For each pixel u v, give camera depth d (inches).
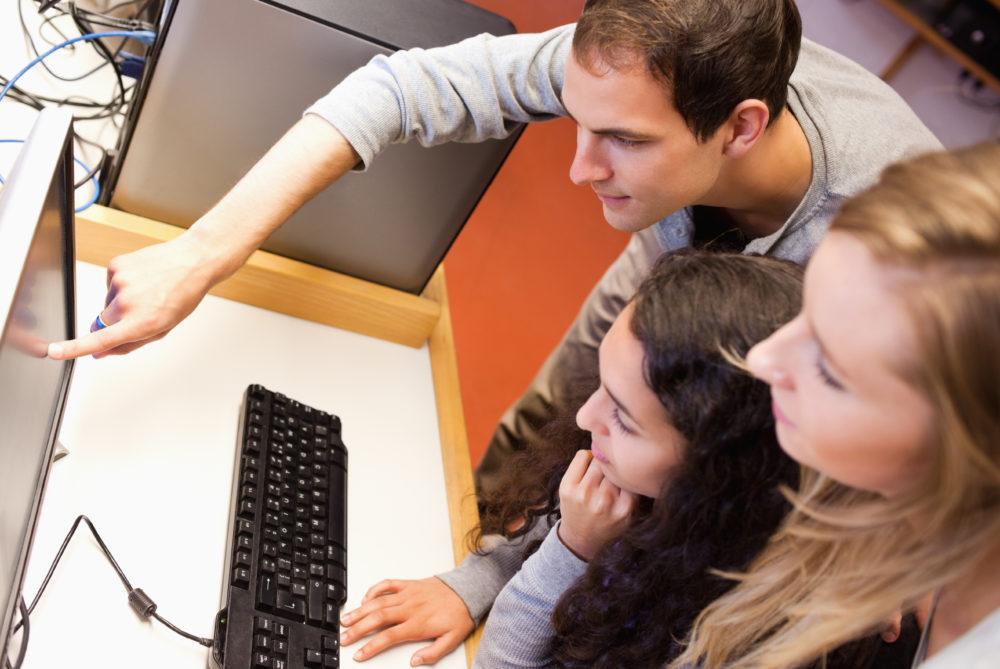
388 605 41.9
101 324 40.5
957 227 22.2
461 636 43.3
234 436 45.5
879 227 23.1
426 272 54.7
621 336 35.0
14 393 30.6
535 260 112.7
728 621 34.3
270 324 52.1
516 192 120.0
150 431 43.6
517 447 70.7
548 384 69.5
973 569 28.1
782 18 39.4
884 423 23.6
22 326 31.2
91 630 36.2
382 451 49.3
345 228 51.9
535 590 40.6
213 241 42.3
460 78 45.9
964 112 148.4
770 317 33.6
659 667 38.3
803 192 45.1
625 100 37.8
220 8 44.0
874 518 26.8
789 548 33.0
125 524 39.9
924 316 22.0
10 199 31.0
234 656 36.3
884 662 39.6
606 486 38.9
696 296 33.9
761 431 33.8
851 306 23.2
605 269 116.2
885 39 146.0
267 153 44.4
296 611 39.1
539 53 46.8
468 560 45.6
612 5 37.7
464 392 95.7
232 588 38.5
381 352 54.6
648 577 37.2
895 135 46.6
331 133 44.2
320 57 46.3
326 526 43.1
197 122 47.5
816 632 29.9
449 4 50.6
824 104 45.6
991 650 24.0
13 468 31.5
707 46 36.7
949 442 22.7
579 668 39.7
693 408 33.4
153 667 36.3
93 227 48.6
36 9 59.9
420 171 50.0
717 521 35.3
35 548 37.5
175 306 41.3
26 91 54.2
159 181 49.4
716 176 42.2
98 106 56.1
